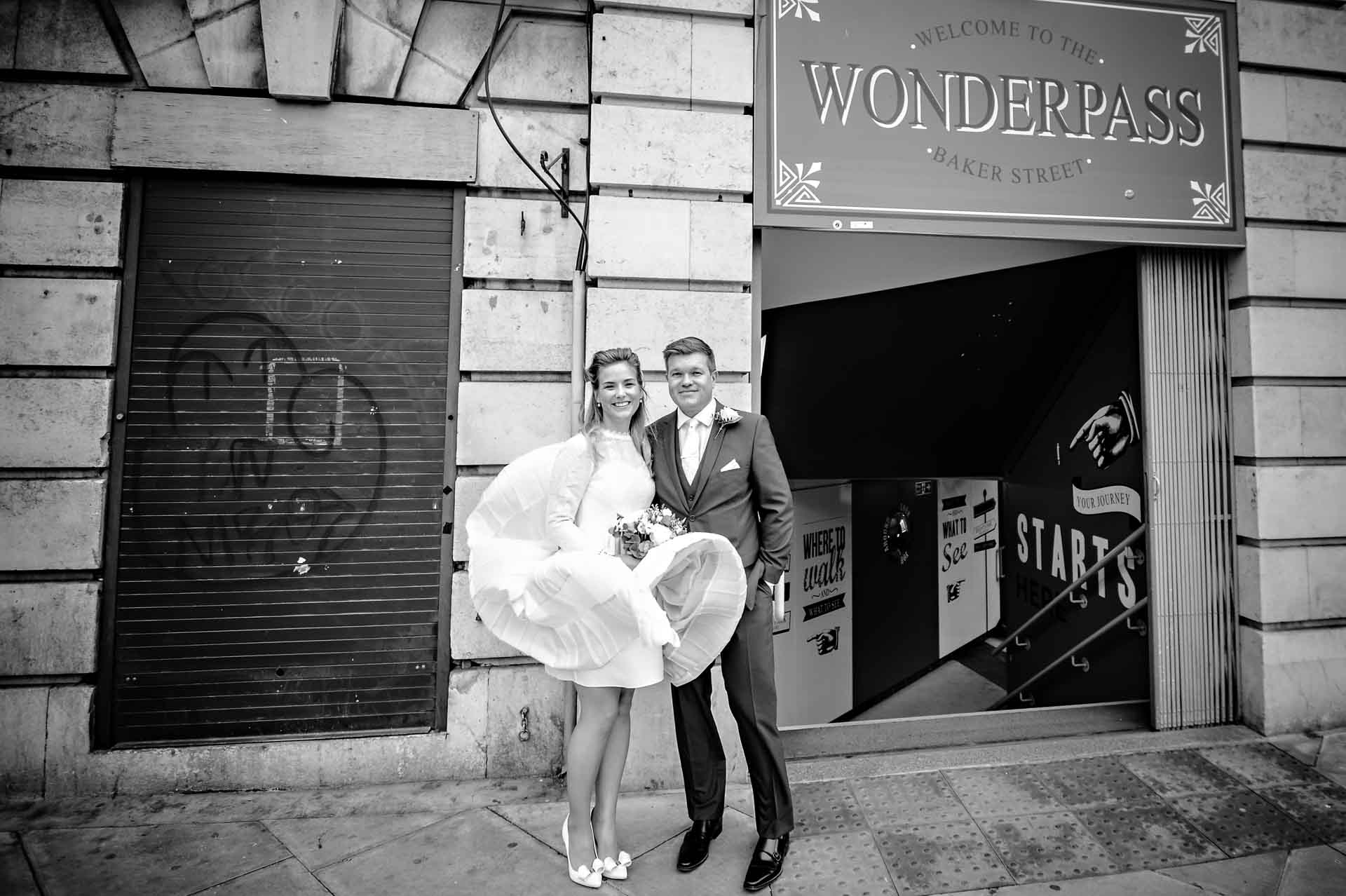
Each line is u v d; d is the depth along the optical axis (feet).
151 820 9.13
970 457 18.24
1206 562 12.12
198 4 10.31
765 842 7.89
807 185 10.87
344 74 10.66
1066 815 9.16
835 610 18.34
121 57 10.28
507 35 10.98
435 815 9.33
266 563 10.35
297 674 10.35
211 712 10.16
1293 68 12.26
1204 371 12.26
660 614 6.76
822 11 11.03
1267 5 12.24
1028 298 13.99
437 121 10.69
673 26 10.67
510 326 10.77
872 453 17.26
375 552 10.55
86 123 10.09
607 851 7.91
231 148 10.31
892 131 11.12
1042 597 16.98
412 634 10.58
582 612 7.14
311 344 10.58
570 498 7.43
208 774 9.89
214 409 10.35
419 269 10.85
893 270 13.35
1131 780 10.05
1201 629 12.07
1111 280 13.60
